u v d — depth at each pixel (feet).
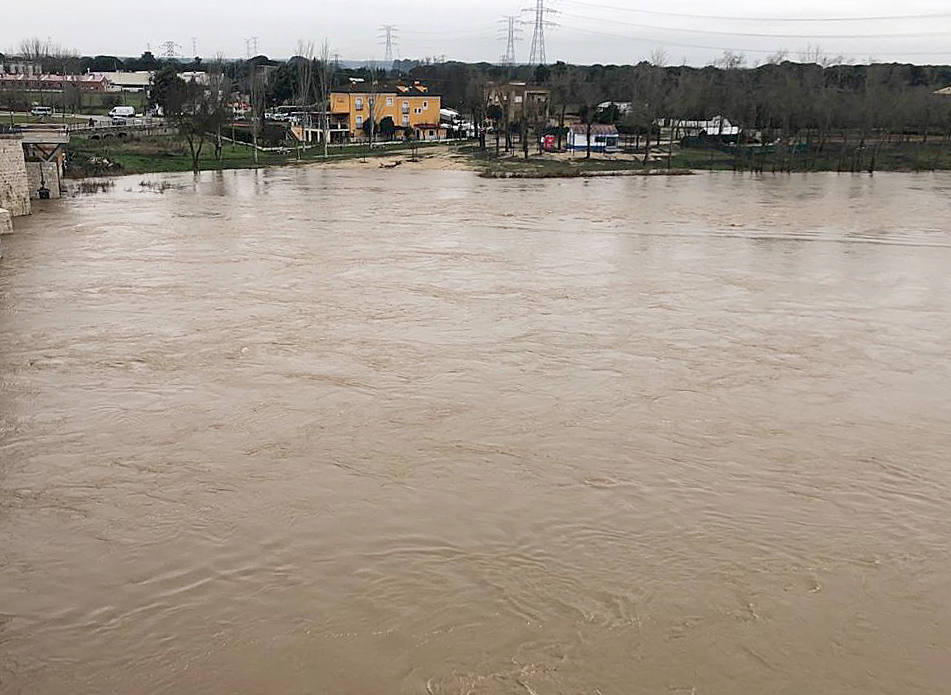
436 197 193.57
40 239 129.18
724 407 62.18
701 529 45.29
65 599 38.99
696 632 36.83
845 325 84.58
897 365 72.28
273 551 42.83
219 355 72.49
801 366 71.56
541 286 100.07
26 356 71.97
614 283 102.22
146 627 37.11
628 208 175.32
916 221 158.51
